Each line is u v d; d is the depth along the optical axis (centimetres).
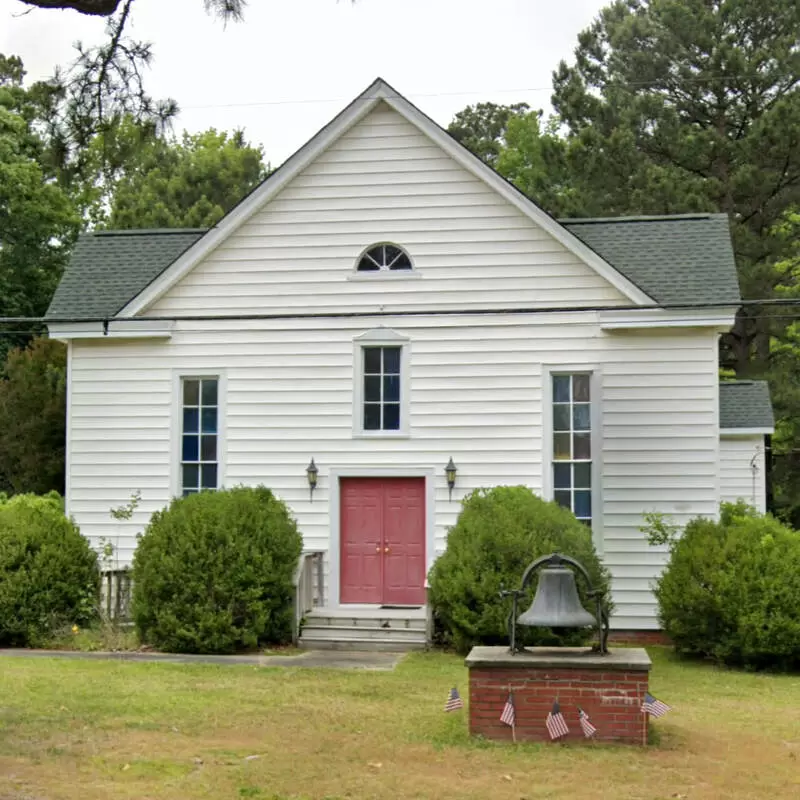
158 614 1939
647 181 3825
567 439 2198
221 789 1059
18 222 3888
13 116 3722
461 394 2220
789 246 3841
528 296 2206
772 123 3766
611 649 1319
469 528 1977
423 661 1866
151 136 1259
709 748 1251
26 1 1092
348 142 2267
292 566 2030
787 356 3950
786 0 4019
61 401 3256
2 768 1112
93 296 2397
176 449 2300
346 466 2248
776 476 3934
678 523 2152
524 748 1207
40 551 2053
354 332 2258
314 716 1391
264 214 2286
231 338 2292
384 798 1034
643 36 4181
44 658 1845
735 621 1875
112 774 1102
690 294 2186
